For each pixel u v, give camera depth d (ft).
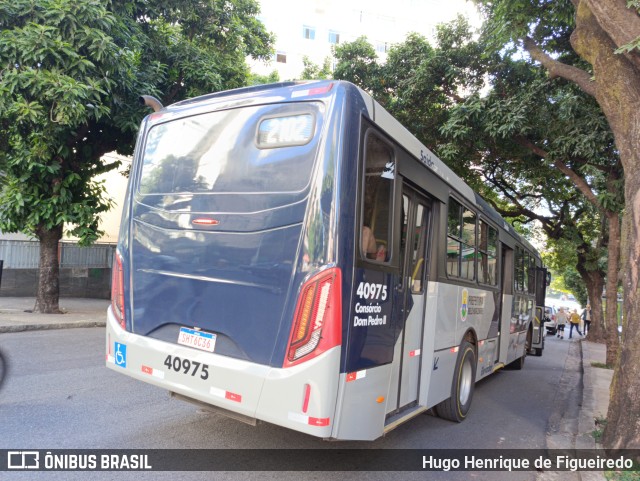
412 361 15.23
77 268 57.72
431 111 46.11
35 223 35.37
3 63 29.45
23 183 35.29
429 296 16.40
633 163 16.67
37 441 13.82
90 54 31.58
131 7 35.78
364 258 11.38
